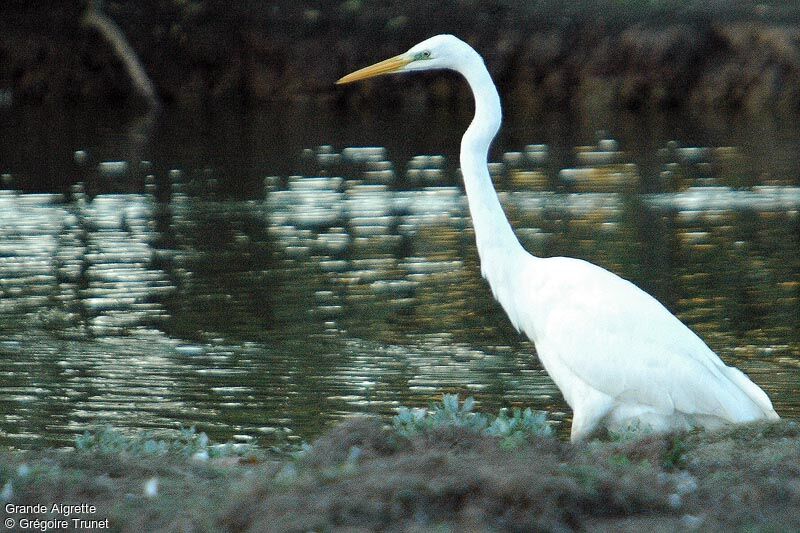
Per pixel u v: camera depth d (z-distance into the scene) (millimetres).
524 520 4852
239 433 9398
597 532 4926
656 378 7777
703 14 35469
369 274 15516
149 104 37250
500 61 36531
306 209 20250
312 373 11242
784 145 26578
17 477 5652
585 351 8039
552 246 17016
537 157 25953
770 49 34094
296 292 14586
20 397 10461
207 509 5145
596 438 8258
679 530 4969
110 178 23734
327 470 5285
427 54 9297
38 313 13578
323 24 38000
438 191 21781
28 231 18422
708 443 6438
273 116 35188
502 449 6090
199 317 13414
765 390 10578
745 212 19250
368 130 31609
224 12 38250
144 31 38344
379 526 4781
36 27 38094
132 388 10727
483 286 14875
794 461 5949
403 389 10734
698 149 26453
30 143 29109
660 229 18047
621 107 35625
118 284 15016
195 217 19625
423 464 5234
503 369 11422
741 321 12984
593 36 36000
